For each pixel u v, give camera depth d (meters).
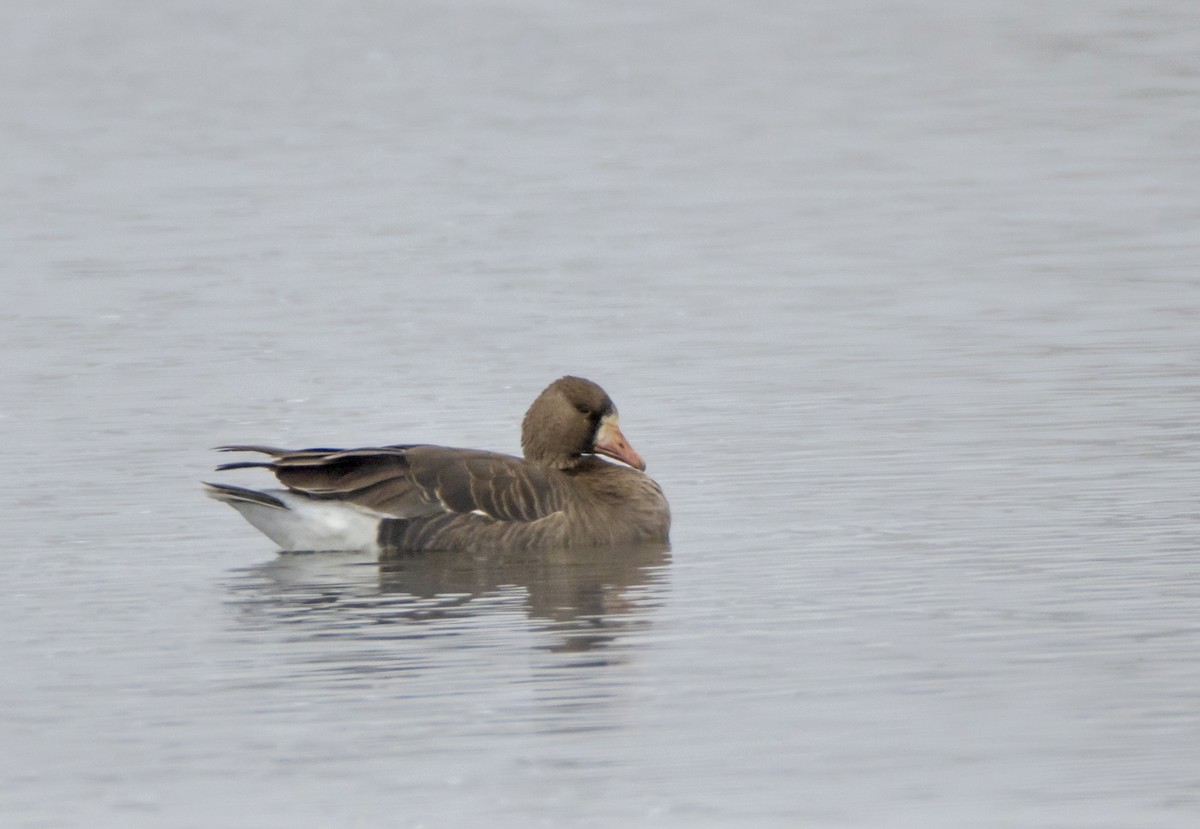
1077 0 67.62
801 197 36.53
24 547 15.07
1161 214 33.09
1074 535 14.56
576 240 32.09
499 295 27.22
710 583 13.63
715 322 24.98
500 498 14.91
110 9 69.81
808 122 47.41
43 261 30.44
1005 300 26.02
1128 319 24.36
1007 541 14.48
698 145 44.16
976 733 10.25
